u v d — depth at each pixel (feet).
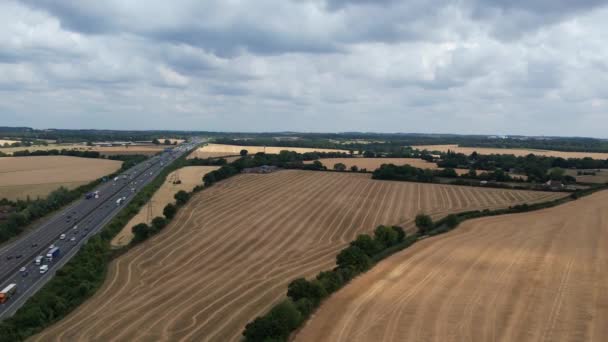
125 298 270.26
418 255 315.58
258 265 324.60
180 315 242.58
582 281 258.78
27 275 309.01
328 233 412.36
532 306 223.92
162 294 273.75
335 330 200.75
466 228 401.70
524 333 195.42
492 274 272.72
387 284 257.55
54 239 396.16
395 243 346.13
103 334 223.51
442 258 307.37
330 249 364.79
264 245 374.22
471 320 208.85
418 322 207.72
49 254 340.39
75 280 289.53
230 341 210.38
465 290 246.68
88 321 239.71
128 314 246.47
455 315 214.69
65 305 257.34
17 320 233.14
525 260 300.40
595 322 204.74
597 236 364.58
